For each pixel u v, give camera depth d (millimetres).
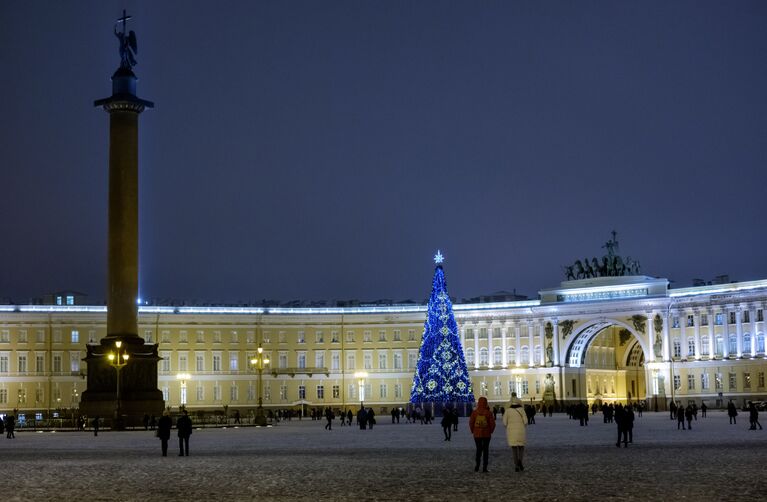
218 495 29516
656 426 80688
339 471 37375
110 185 87000
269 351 150875
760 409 125250
